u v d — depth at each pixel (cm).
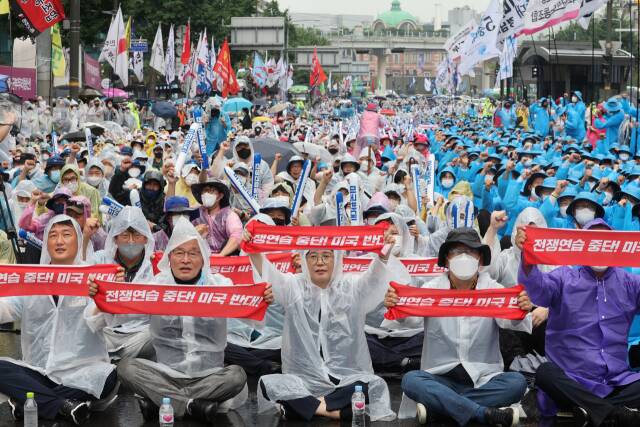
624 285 878
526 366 1024
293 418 892
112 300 855
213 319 880
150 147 2483
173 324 877
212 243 1236
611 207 1559
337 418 887
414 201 1536
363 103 9800
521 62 4753
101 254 976
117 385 921
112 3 5084
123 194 1606
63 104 3250
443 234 1212
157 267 954
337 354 896
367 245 871
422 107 9425
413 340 1069
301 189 1280
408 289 855
